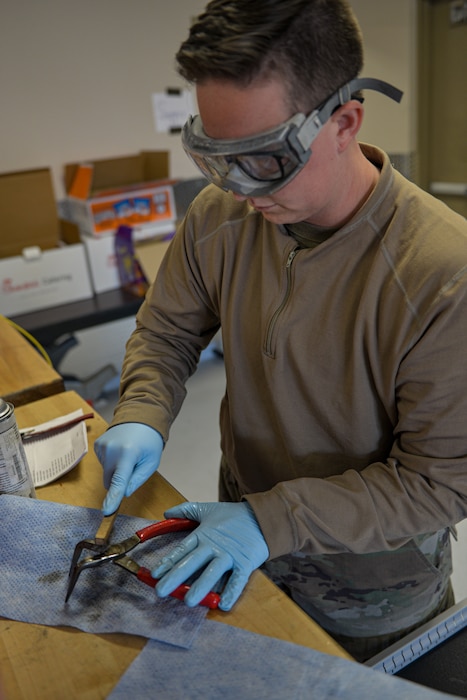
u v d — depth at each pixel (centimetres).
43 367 126
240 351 99
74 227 265
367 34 336
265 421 101
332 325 85
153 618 69
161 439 96
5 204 242
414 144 347
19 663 65
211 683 61
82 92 285
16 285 249
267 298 91
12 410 84
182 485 237
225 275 98
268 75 64
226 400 116
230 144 67
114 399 304
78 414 108
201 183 330
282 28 62
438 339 73
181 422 281
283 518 78
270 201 75
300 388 92
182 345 112
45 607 71
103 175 286
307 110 67
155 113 308
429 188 364
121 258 267
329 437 93
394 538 80
